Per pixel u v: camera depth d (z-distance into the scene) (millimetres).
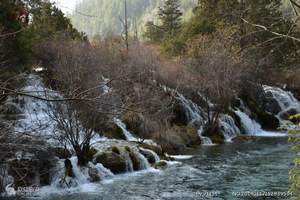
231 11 8102
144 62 25719
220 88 27516
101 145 16250
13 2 6594
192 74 28344
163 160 17312
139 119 20547
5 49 14133
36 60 20266
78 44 22047
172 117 24469
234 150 21172
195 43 31719
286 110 35531
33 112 15227
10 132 7641
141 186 13258
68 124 14875
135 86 17328
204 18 39094
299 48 6992
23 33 17906
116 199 11680
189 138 23062
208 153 20219
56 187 12688
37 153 12211
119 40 33031
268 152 20266
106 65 18625
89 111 13859
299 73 39969
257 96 34500
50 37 23203
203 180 14078
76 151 14102
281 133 29875
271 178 14234
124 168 15234
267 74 36094
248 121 29984
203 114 27625
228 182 13750
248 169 15898
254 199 11641
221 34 29188
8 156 10172
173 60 32438
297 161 6551
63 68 13750
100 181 13875
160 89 23688
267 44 7742
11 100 14594
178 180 14117
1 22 14586
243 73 29141
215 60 27750
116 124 19547
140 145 17938
